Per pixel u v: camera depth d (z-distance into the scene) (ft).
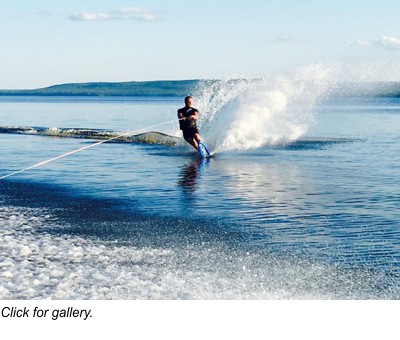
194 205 39.01
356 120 150.82
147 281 23.47
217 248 28.50
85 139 92.12
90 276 24.00
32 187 46.55
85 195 42.80
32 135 100.07
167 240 29.94
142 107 322.96
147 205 38.99
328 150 74.95
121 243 29.27
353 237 30.68
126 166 59.82
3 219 34.58
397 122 141.18
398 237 30.66
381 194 43.11
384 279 24.07
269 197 41.91
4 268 24.88
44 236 30.50
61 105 386.32
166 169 57.21
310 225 33.35
